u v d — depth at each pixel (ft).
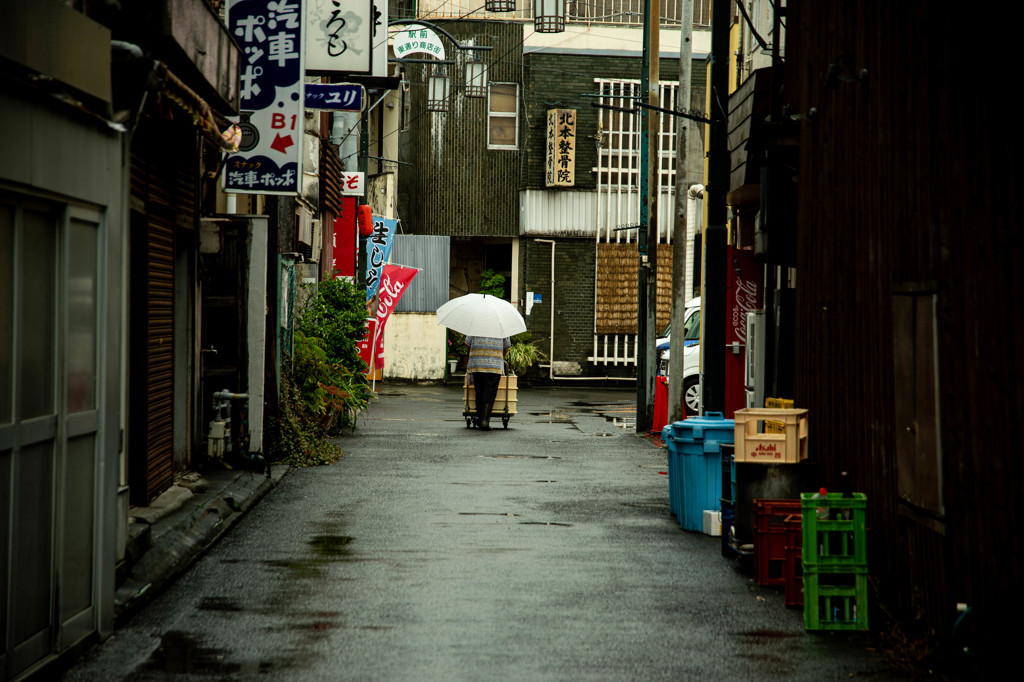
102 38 24.95
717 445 42.06
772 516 32.65
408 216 161.68
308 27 64.23
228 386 52.37
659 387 83.92
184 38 33.32
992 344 22.13
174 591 31.09
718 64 46.70
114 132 26.45
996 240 21.90
